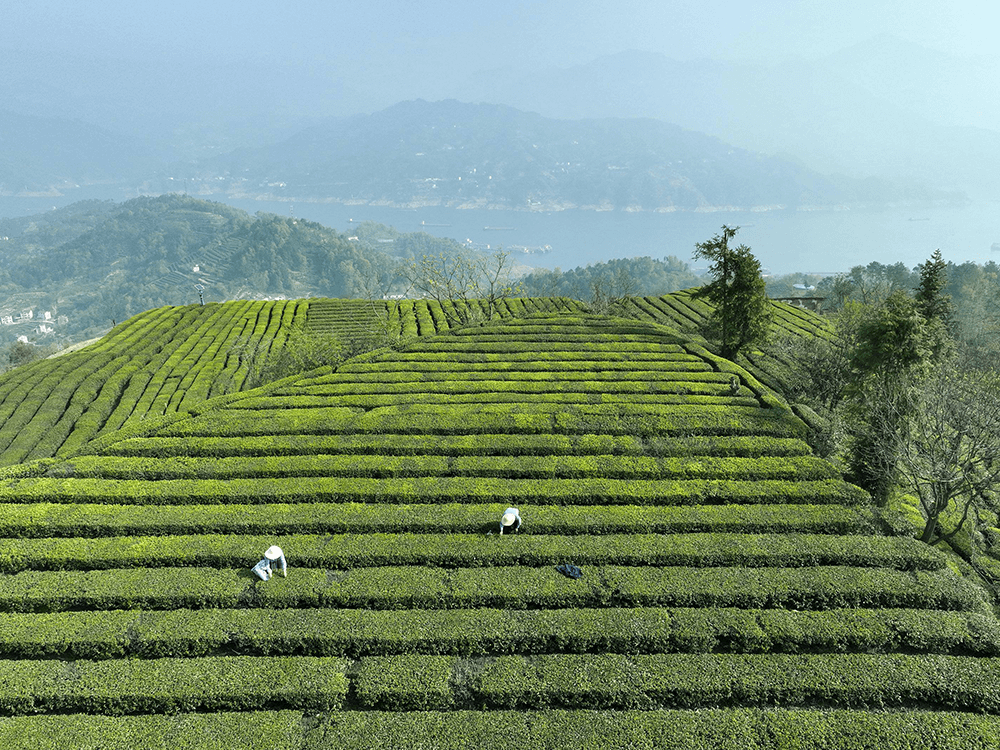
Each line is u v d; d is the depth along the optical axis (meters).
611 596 23.77
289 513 27.61
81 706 19.86
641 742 18.47
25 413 47.94
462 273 94.44
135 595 23.28
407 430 34.12
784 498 29.05
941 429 28.22
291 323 73.50
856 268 126.38
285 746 18.34
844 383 40.62
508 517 26.30
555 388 39.38
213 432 33.69
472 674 20.86
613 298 80.31
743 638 22.00
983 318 94.06
